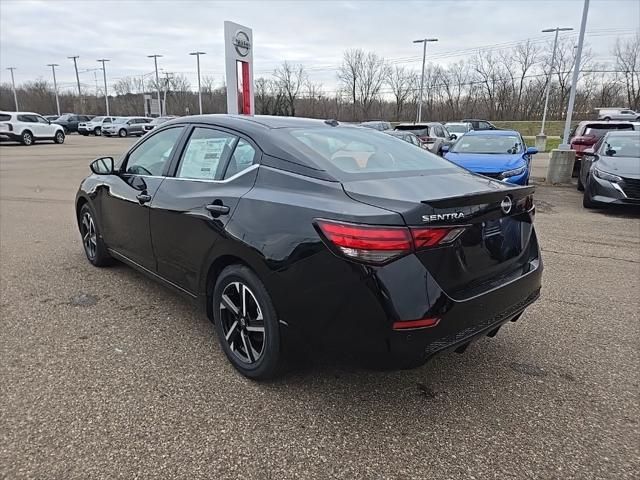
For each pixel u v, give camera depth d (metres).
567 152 12.22
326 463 2.23
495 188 2.77
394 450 2.33
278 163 2.79
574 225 7.46
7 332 3.46
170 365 3.05
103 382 2.84
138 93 90.88
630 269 5.20
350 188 2.49
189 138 3.50
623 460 2.28
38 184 11.63
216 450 2.29
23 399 2.66
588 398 2.78
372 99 65.75
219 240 2.86
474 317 2.45
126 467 2.17
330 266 2.30
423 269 2.25
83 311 3.85
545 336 3.56
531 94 58.22
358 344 2.32
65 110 88.94
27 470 2.14
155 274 3.74
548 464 2.25
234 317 2.94
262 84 65.00
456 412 2.63
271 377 2.79
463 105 62.28
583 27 12.96
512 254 2.80
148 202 3.58
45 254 5.44
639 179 7.93
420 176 2.86
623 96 55.19
